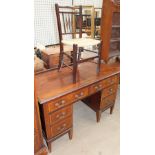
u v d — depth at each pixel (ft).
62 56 6.23
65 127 5.42
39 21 9.22
